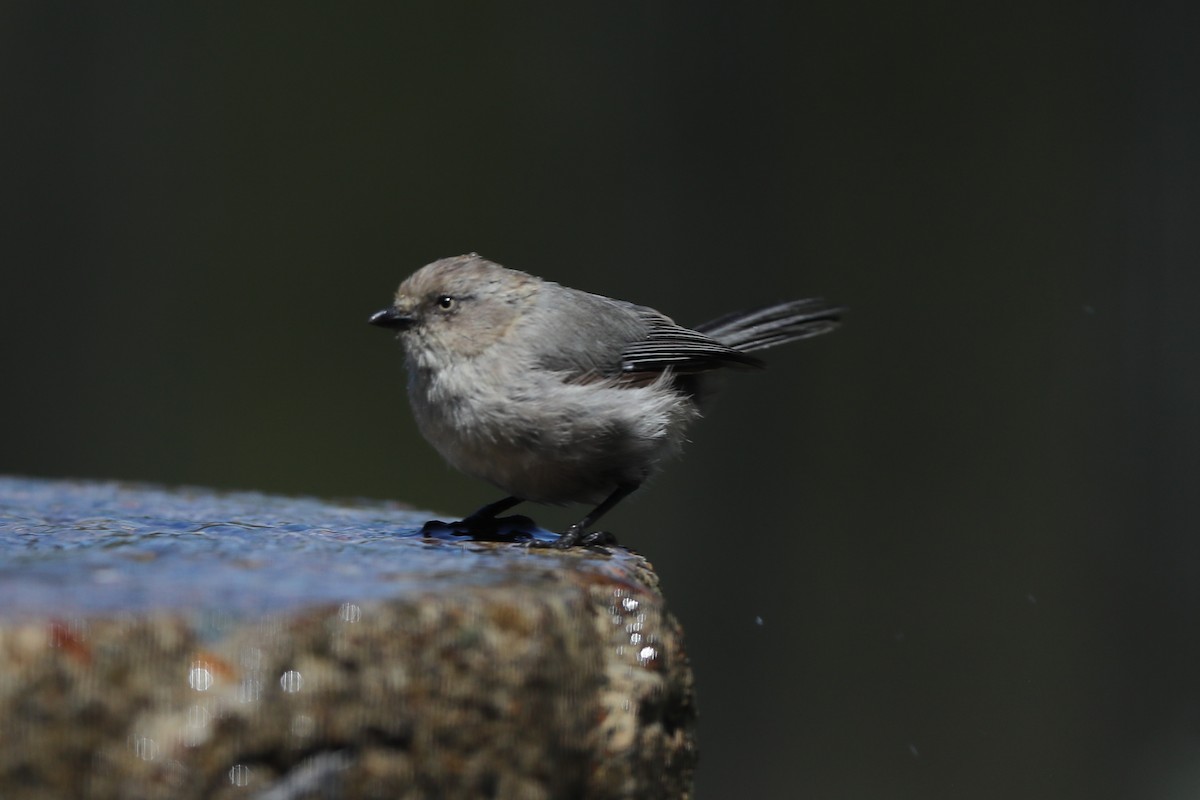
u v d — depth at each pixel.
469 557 4.57
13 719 3.04
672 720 4.39
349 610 3.37
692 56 15.68
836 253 15.22
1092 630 14.01
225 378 15.28
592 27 15.97
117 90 15.77
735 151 15.53
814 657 14.06
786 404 14.62
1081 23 15.24
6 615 3.15
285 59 16.06
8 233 15.40
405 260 15.72
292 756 3.25
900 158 15.27
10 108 15.48
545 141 15.93
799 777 13.53
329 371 15.41
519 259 15.78
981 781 13.35
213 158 15.84
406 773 3.41
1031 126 15.26
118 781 3.11
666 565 14.30
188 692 3.18
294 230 15.75
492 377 5.73
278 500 7.25
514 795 3.62
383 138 15.98
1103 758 13.45
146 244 15.65
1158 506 14.45
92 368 15.40
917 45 15.34
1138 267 15.02
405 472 14.96
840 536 14.40
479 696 3.53
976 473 14.58
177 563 4.13
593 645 3.97
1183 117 14.99
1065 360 14.87
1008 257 15.08
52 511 6.31
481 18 16.12
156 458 15.05
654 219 15.68
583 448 5.75
